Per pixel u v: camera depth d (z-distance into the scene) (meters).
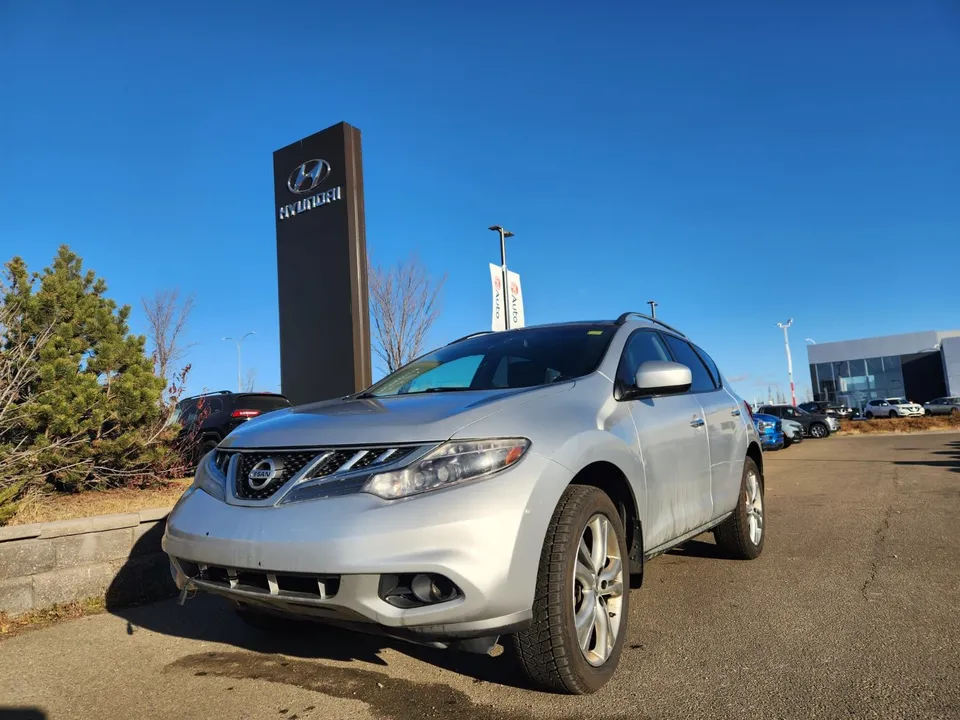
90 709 3.03
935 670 3.17
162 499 7.23
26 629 4.14
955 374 51.06
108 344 7.91
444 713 2.89
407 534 2.56
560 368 3.85
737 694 2.99
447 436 2.76
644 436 3.65
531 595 2.70
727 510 4.93
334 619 2.71
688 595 4.53
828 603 4.25
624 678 3.19
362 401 3.58
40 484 7.11
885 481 10.81
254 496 2.90
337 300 11.59
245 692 3.17
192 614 4.44
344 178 11.72
